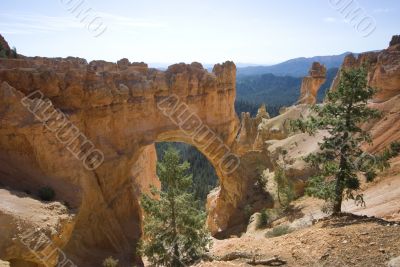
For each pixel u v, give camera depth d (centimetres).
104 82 3672
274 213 3541
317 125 1844
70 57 4519
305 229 1864
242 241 2150
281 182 3988
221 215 5206
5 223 1681
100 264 2975
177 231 2144
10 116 2369
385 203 2344
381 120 3662
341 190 1820
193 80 4950
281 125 6272
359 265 1228
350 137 1788
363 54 5075
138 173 4909
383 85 3938
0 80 2736
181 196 2134
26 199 2028
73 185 2575
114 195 3725
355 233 1484
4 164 2284
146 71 4669
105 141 3641
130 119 4078
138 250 2312
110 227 3406
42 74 3020
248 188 4891
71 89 3281
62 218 2022
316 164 1906
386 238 1385
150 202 2159
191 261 2041
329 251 1384
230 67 5581
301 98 8188
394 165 2991
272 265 1409
